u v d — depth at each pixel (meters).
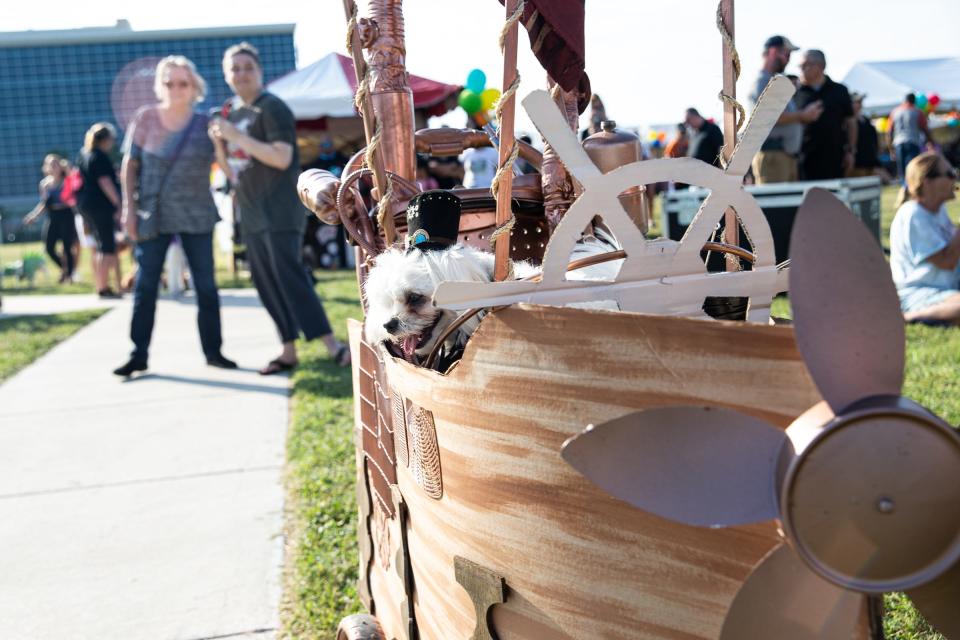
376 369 2.30
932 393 4.67
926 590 1.46
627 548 1.49
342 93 12.98
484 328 1.64
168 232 7.20
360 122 15.10
